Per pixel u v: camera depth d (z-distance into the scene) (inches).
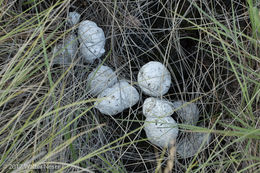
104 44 38.3
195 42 38.9
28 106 36.1
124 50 39.6
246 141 35.9
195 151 37.3
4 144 36.1
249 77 36.6
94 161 37.4
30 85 36.6
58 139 36.1
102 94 37.1
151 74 36.4
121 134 38.1
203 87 38.1
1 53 37.3
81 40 37.9
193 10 38.6
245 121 36.3
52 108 37.0
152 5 39.5
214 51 38.2
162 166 37.6
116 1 39.1
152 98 36.7
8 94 36.7
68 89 37.9
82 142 37.7
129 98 37.1
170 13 38.9
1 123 36.7
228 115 37.4
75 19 38.8
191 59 38.9
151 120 36.2
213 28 36.6
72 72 38.0
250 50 36.9
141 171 37.9
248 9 36.7
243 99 36.3
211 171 36.2
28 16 38.7
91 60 38.2
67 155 36.4
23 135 36.2
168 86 36.9
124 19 39.2
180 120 37.8
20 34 37.7
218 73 37.9
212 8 37.6
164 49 39.0
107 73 37.4
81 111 37.7
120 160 37.9
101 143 37.6
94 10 39.7
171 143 36.0
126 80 38.2
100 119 38.2
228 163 36.2
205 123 37.9
